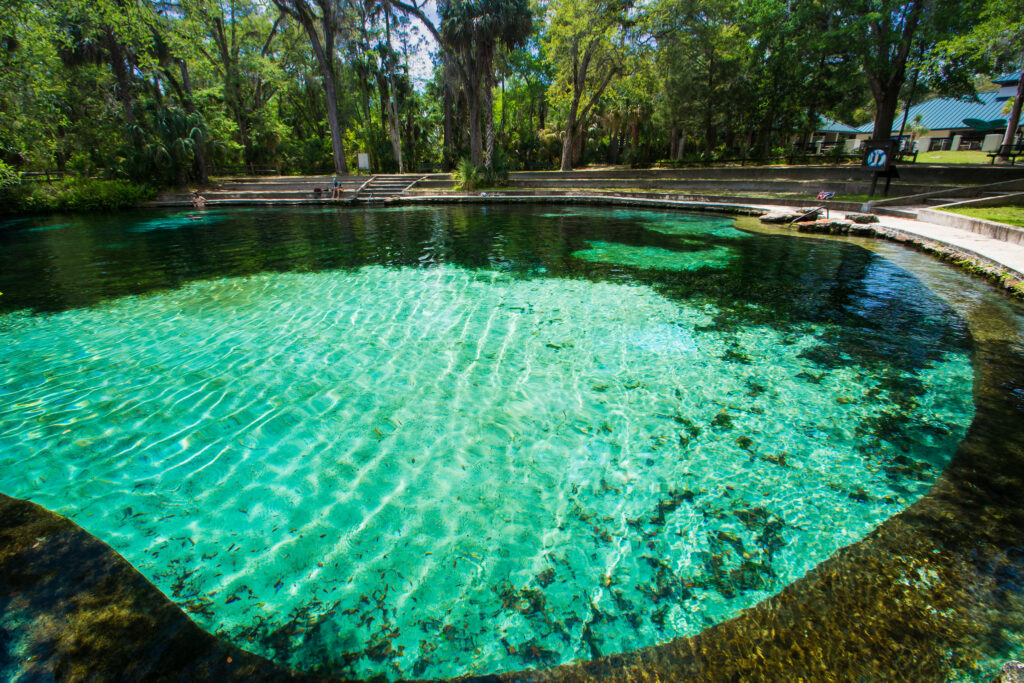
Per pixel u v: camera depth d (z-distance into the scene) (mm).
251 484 3490
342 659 2211
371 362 5477
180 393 4789
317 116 37656
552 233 13852
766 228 14203
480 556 2838
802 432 4039
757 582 2594
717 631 2307
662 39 24734
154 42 24156
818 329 6258
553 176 27016
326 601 2533
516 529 3049
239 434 4109
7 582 2553
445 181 27125
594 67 27906
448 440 4020
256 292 8195
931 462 3582
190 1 24969
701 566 2723
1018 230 9242
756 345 5820
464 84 26469
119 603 2459
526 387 4887
